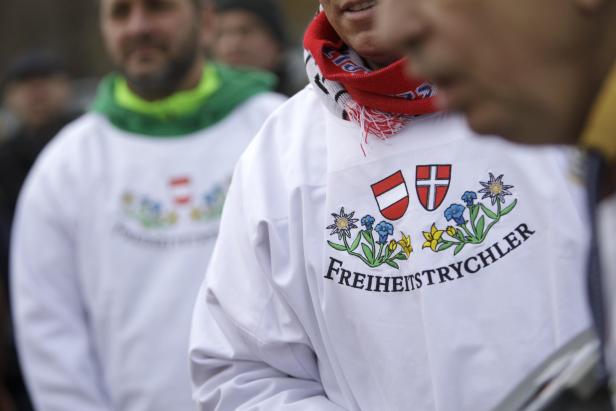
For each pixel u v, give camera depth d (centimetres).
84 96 1439
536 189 248
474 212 249
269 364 274
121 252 458
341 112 261
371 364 255
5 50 2277
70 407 461
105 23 488
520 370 241
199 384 285
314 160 266
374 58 258
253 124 473
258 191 269
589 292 148
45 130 744
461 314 246
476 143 251
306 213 261
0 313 583
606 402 158
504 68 141
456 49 142
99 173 469
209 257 449
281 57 651
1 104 1523
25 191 486
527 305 244
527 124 145
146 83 471
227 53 639
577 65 139
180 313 447
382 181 255
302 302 261
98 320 462
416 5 144
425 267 249
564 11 137
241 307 271
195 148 466
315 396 267
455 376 244
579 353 167
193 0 482
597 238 145
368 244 255
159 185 462
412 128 256
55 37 2255
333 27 262
